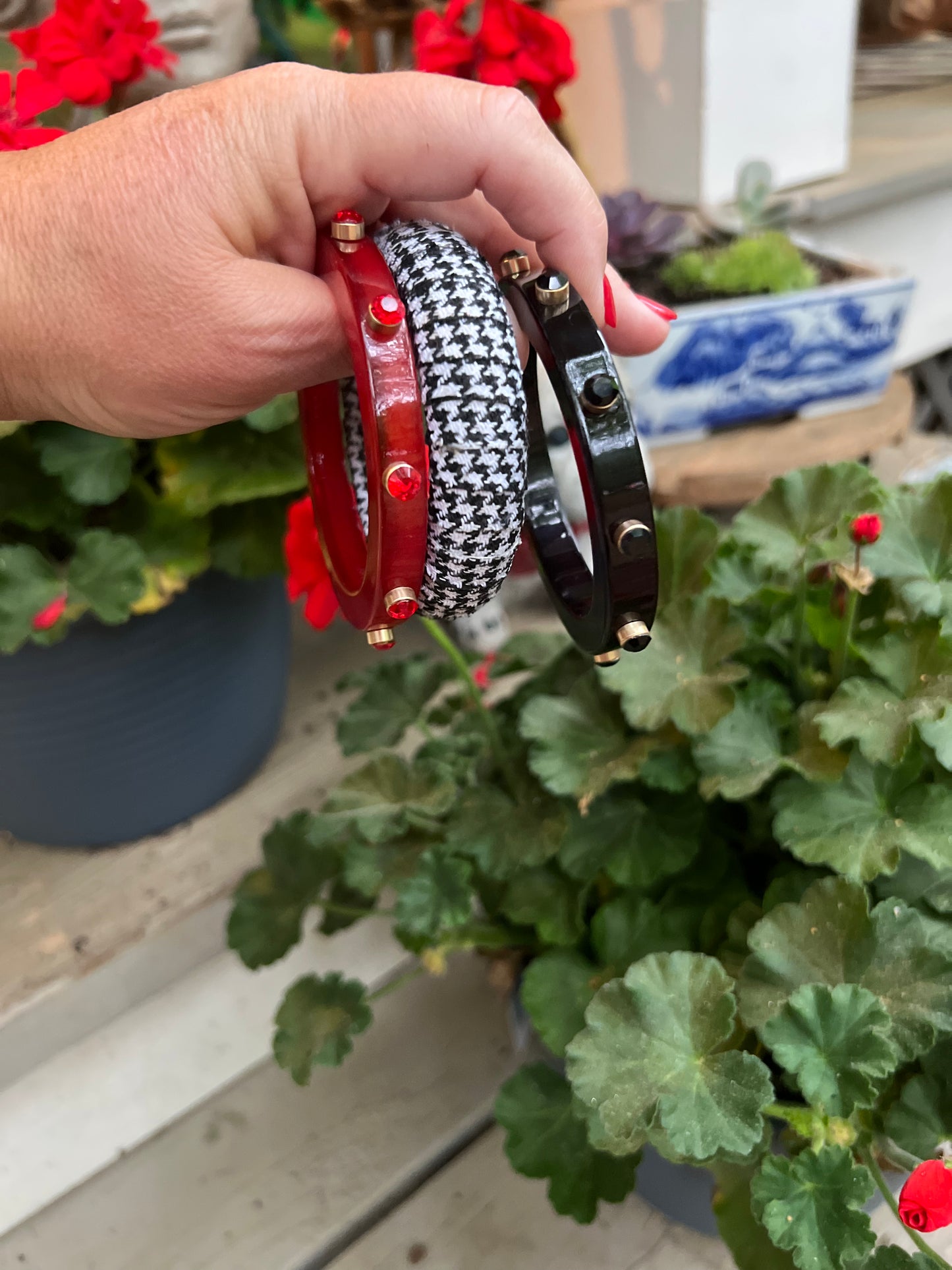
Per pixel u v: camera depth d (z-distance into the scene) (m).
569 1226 0.55
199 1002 0.71
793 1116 0.39
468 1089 0.63
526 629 0.90
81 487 0.59
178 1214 0.58
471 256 0.31
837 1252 0.34
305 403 0.42
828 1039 0.37
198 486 0.63
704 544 0.52
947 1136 0.39
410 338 0.30
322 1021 0.51
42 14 0.71
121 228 0.33
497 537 0.31
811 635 0.53
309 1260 0.56
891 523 0.47
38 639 0.58
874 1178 0.40
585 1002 0.46
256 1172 0.60
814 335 0.88
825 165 1.17
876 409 0.96
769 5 1.03
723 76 1.04
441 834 0.55
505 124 0.33
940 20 1.69
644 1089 0.37
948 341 1.39
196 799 0.77
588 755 0.50
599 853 0.49
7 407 0.39
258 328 0.34
